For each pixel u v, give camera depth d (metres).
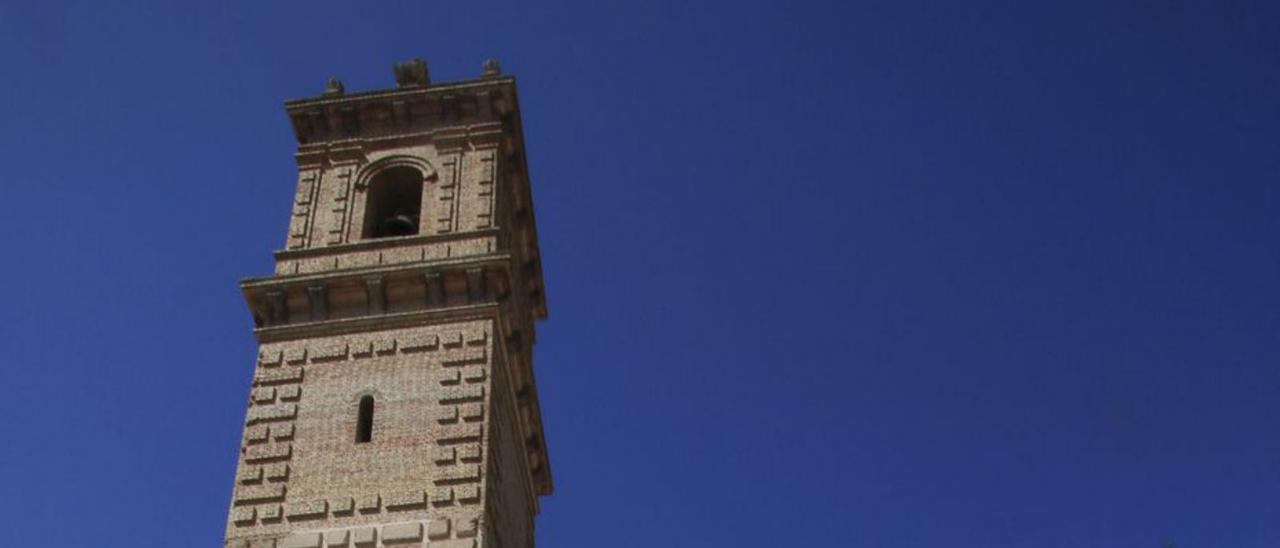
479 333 54.62
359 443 51.62
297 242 59.44
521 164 66.44
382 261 57.94
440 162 62.59
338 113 64.69
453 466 50.50
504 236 62.03
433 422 51.91
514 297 58.41
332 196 61.72
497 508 51.84
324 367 54.38
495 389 53.91
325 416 52.66
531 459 61.75
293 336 55.56
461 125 64.00
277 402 53.34
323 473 50.81
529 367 59.72
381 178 63.31
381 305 56.09
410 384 53.28
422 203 60.69
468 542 48.28
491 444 51.84
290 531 49.34
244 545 49.03
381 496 49.88
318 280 56.41
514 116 65.69
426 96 64.56
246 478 50.91
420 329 55.12
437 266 56.12
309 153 63.69
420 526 48.84
